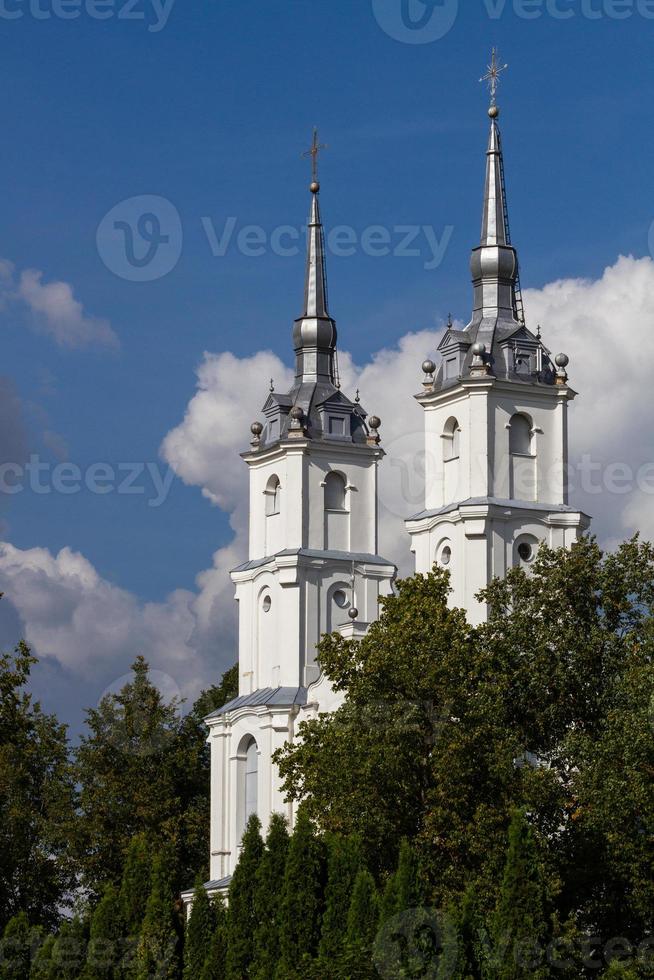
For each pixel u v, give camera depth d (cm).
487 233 16962
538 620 13725
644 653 13250
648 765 11888
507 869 10806
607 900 12306
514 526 16212
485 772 12150
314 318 18762
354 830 12025
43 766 17962
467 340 16638
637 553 14100
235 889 12012
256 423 18662
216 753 18188
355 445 18362
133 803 18612
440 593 13288
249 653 18300
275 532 18350
